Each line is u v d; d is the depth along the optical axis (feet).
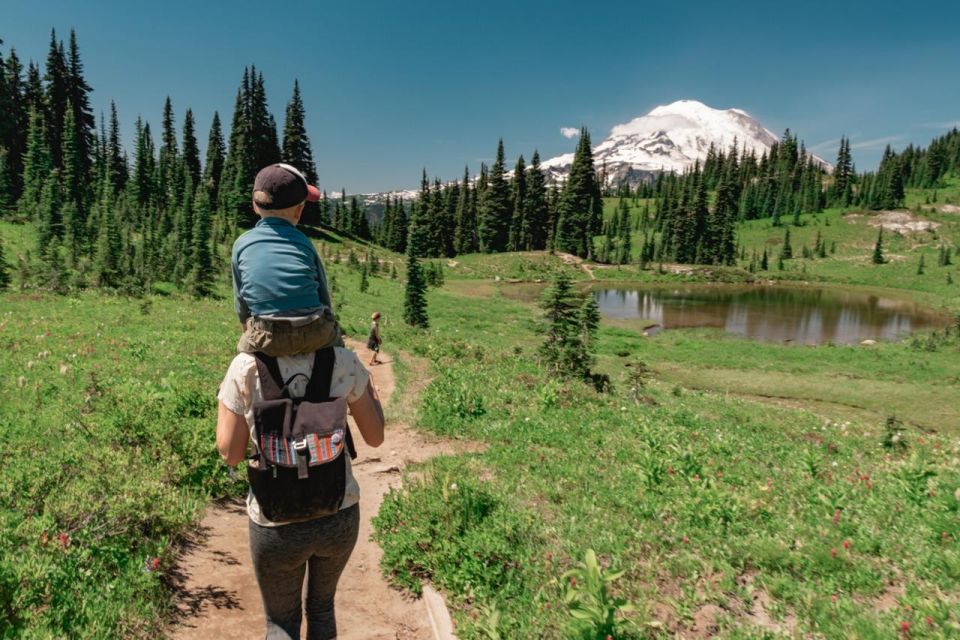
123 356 45.85
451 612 14.74
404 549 17.15
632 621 13.52
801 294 372.79
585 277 405.39
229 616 14.38
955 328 209.97
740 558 17.22
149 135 348.18
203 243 168.55
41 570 12.87
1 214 223.51
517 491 22.68
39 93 332.19
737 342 181.27
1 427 23.94
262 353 7.64
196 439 22.47
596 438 32.81
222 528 19.52
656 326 225.35
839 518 20.59
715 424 42.80
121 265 136.26
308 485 7.48
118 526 16.07
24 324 58.39
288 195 7.82
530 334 172.45
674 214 515.09
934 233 582.35
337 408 7.73
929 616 13.75
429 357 66.49
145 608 13.43
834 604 14.67
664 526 19.71
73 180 271.90
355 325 109.91
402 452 29.96
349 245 361.30
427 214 448.24
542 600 14.66
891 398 111.14
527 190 470.80
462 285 321.32
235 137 344.49
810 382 122.83
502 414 37.42
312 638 9.21
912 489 23.31
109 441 22.81
